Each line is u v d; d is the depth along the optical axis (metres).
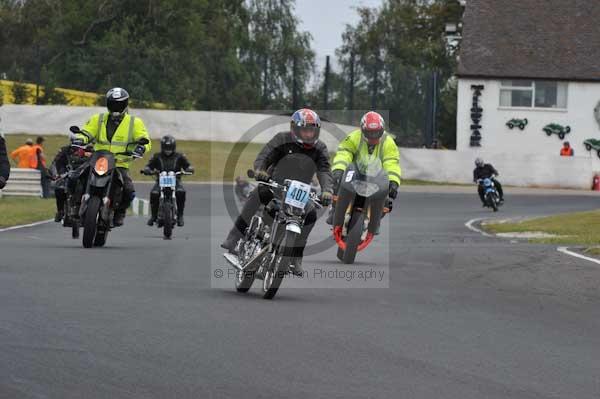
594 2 176.75
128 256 48.97
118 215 53.94
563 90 168.62
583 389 24.00
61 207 58.50
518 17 175.12
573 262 50.50
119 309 31.98
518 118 168.75
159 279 40.41
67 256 47.72
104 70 197.00
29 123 161.88
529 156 152.00
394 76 166.12
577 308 36.69
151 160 63.00
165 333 28.30
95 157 52.38
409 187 142.88
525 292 40.34
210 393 22.03
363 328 30.58
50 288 35.94
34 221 77.38
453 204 116.88
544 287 41.84
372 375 24.39
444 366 25.75
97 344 26.38
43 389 21.83
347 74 167.75
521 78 168.38
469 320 33.06
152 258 48.47
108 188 52.25
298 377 23.83
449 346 28.42
